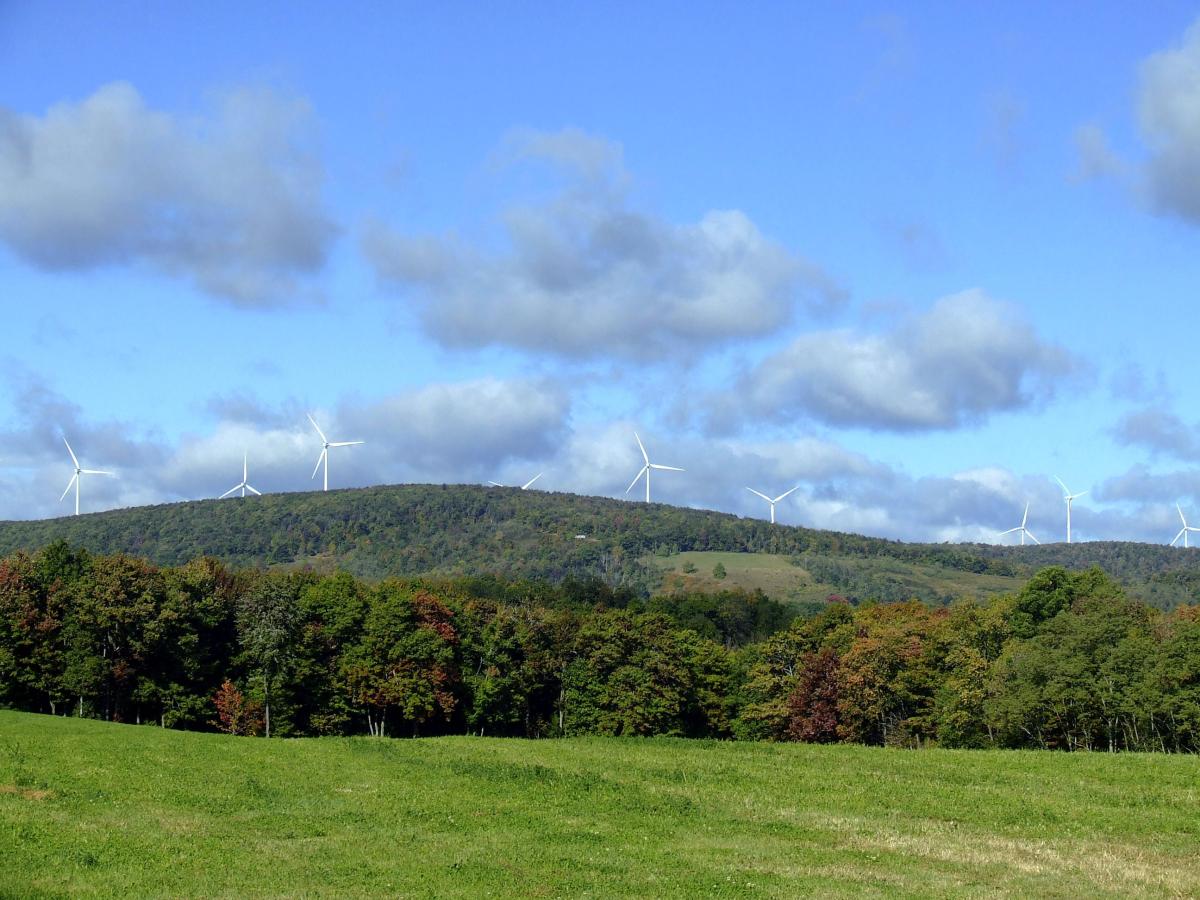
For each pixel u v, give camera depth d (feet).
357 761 173.06
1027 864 104.17
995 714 276.41
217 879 90.99
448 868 96.73
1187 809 138.00
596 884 92.63
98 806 122.11
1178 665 254.68
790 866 101.50
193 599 311.88
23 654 292.81
